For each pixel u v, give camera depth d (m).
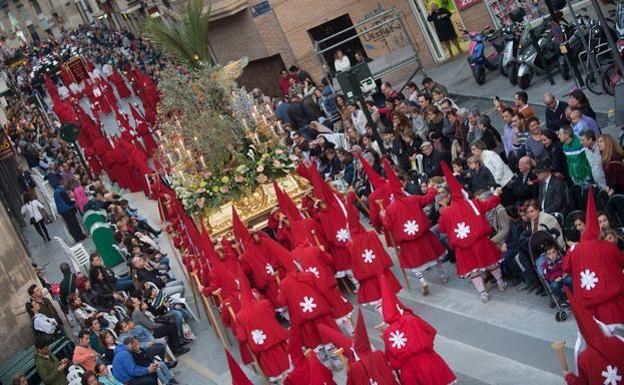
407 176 20.05
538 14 27.52
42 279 25.36
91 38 97.56
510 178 17.91
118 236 26.09
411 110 23.12
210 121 21.59
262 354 16.50
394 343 13.48
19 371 20.56
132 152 32.94
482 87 28.44
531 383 13.91
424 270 18.17
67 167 36.59
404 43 35.88
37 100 54.56
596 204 16.05
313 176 18.98
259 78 39.59
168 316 20.12
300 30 38.03
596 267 13.44
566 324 14.96
